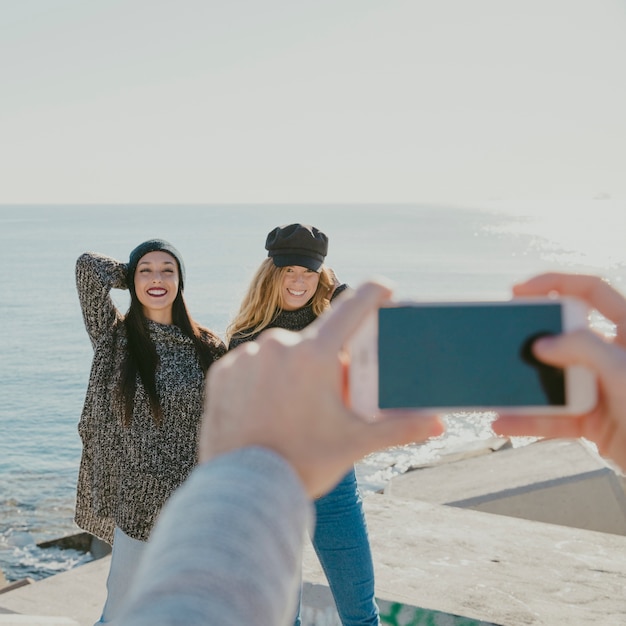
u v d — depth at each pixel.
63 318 39.41
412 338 0.75
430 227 138.38
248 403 0.51
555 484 6.56
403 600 3.43
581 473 6.62
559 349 0.58
